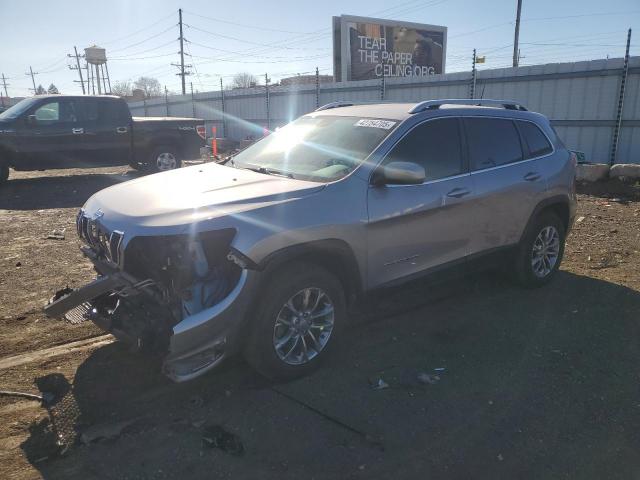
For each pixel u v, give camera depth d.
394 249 4.14
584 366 4.03
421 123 4.44
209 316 3.22
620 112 12.70
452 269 4.71
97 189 12.19
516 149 5.25
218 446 3.06
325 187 3.81
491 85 15.27
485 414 3.40
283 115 23.39
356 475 2.85
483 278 5.94
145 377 3.80
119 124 13.09
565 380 3.83
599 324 4.78
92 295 3.50
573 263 6.58
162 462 2.93
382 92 18.38
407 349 4.26
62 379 3.76
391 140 4.20
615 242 7.53
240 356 4.08
